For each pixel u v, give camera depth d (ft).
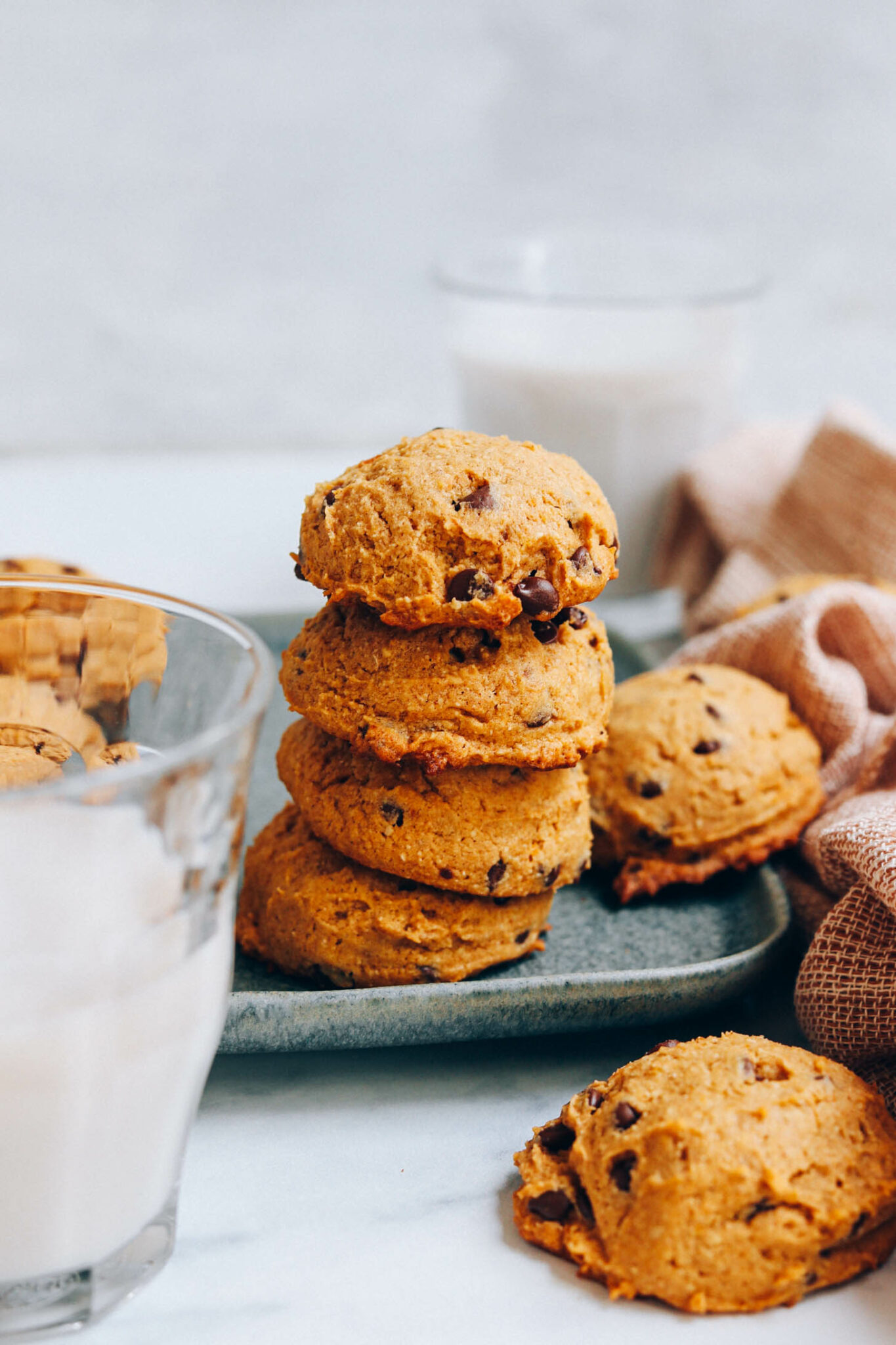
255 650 1.14
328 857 1.35
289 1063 1.31
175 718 1.21
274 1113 1.27
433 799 1.30
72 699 1.23
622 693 1.55
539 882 1.33
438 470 1.25
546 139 2.43
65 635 1.22
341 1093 1.29
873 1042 1.28
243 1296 1.14
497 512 1.24
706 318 1.91
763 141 2.46
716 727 1.49
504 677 1.27
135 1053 1.08
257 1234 1.18
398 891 1.33
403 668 1.27
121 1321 1.13
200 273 2.45
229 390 2.55
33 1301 1.11
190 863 1.09
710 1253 1.13
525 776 1.32
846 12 2.37
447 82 2.38
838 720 1.56
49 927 1.05
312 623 1.33
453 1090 1.29
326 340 2.53
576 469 1.30
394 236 2.47
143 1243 1.14
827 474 1.82
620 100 2.42
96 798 1.05
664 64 2.39
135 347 2.48
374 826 1.30
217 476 2.47
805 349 2.62
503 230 2.49
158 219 2.39
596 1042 1.34
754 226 2.52
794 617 1.59
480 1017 1.28
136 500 2.32
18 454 2.53
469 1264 1.17
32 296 2.41
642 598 2.07
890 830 1.30
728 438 1.98
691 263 2.06
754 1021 1.37
